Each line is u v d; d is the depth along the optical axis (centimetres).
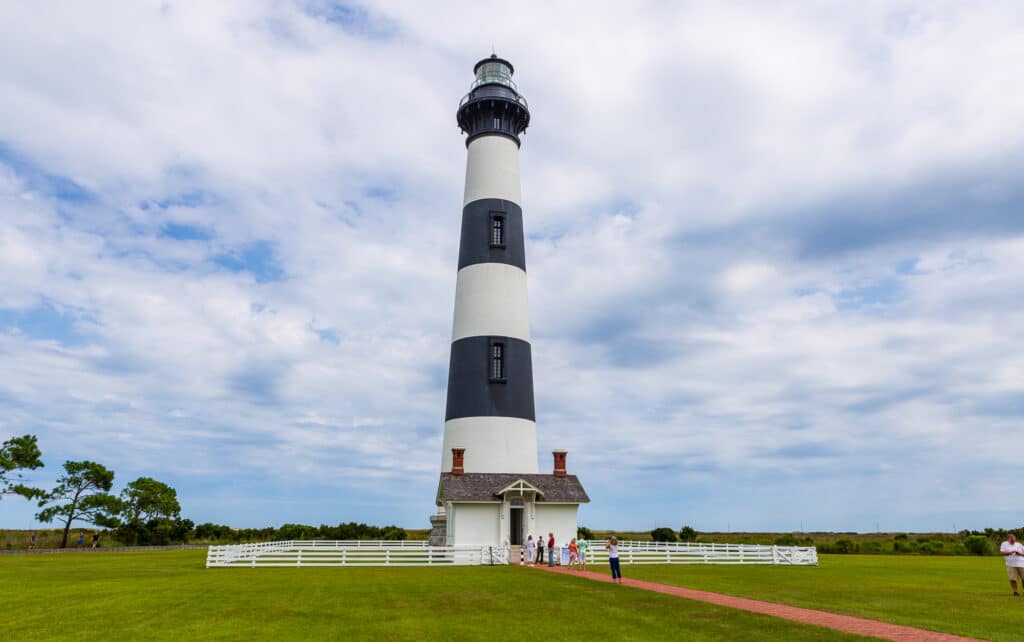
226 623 1612
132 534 6306
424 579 2695
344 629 1532
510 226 4666
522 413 4328
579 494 3981
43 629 1541
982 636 1427
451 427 4328
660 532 6488
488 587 2370
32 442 5469
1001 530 6981
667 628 1530
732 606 1872
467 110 4884
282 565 3359
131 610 1820
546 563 3612
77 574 2977
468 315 4478
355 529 7269
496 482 3991
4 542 5744
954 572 3275
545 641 1387
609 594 2152
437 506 4544
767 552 3947
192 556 4628
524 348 4475
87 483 5959
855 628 1520
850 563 4125
